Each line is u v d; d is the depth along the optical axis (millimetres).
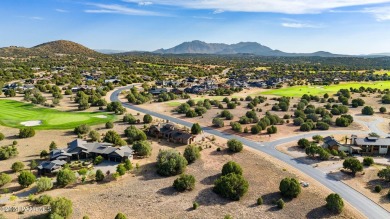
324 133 135000
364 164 97000
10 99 192625
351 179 87750
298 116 160000
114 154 98250
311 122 142625
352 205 74500
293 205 73938
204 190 80750
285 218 68562
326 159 102062
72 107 175750
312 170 93938
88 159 99312
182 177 81125
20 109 164375
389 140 110125
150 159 101438
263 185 83688
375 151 108875
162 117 160500
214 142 120375
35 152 104125
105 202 73562
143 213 69188
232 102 191375
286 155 106938
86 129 123938
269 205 73812
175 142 119188
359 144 108188
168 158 92438
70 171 83062
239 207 72750
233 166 87812
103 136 122000
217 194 78562
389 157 105062
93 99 187625
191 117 160375
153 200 75062
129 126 136125
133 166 95062
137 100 194875
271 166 96438
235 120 155750
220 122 142625
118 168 88750
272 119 147250
